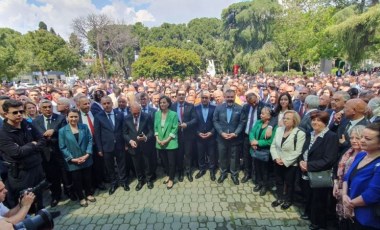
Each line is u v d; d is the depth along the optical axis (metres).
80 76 51.19
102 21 39.91
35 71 37.09
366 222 2.46
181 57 32.75
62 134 4.32
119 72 50.97
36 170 3.65
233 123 5.07
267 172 4.71
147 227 3.82
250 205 4.35
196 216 4.06
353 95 5.23
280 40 28.05
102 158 5.27
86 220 4.05
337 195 3.08
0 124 4.13
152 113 5.54
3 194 2.37
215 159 5.72
